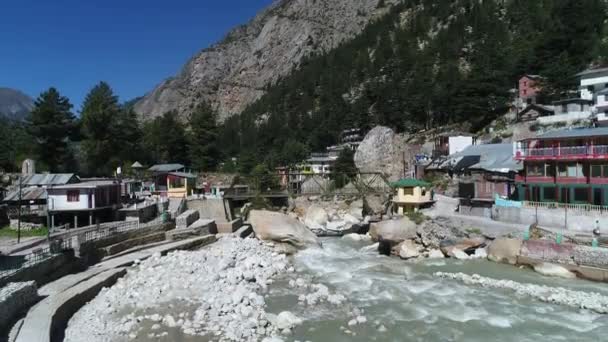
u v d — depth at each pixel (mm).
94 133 82312
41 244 36094
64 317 24609
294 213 69938
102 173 82062
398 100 118062
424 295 30922
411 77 132375
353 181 75875
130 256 37531
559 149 43906
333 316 26625
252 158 104812
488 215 48531
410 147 88000
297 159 117438
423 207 58812
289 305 28625
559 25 109062
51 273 29828
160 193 68188
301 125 151875
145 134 108812
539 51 102562
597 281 32969
